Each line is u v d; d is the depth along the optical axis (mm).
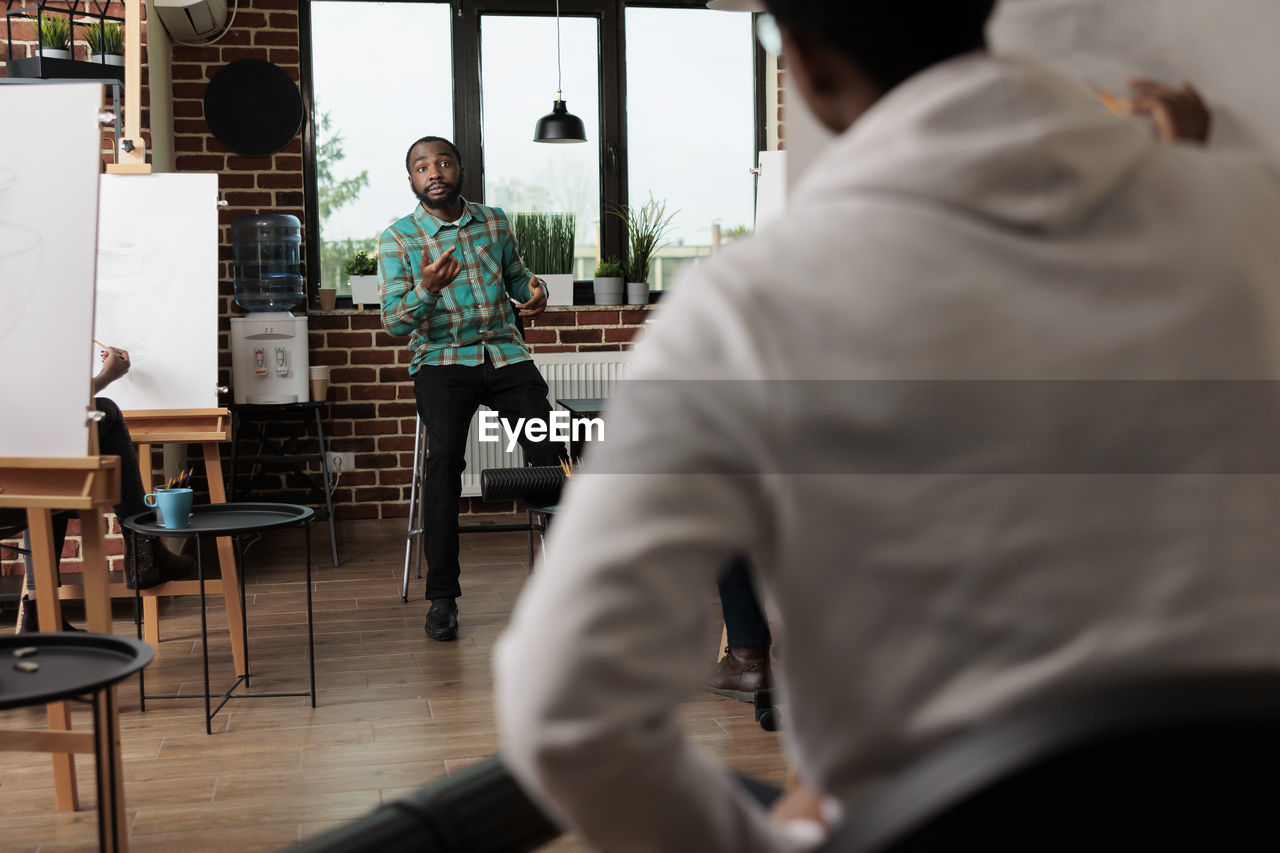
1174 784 466
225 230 5340
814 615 542
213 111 5281
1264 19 837
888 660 532
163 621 3891
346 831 710
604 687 490
